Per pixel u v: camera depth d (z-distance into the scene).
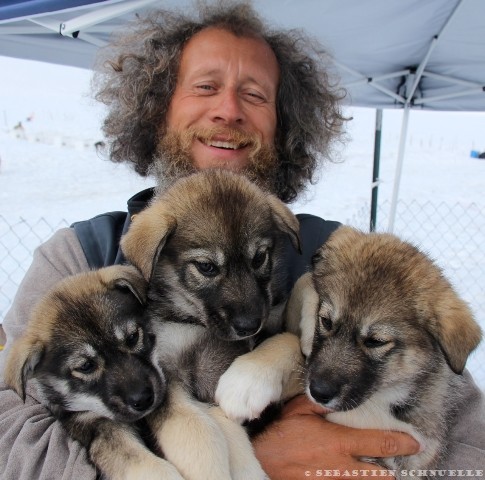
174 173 0.69
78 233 0.65
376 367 0.51
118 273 0.57
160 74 0.73
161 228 0.57
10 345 0.56
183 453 0.46
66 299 0.54
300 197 0.85
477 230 2.44
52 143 4.98
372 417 0.52
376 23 1.14
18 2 0.74
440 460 0.55
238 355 0.57
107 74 0.83
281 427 0.52
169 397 0.52
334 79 1.10
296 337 0.56
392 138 6.38
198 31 0.73
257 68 0.70
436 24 1.18
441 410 0.55
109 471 0.46
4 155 4.22
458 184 3.75
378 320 0.50
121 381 0.51
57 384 0.53
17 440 0.48
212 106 0.69
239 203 0.58
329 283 0.53
